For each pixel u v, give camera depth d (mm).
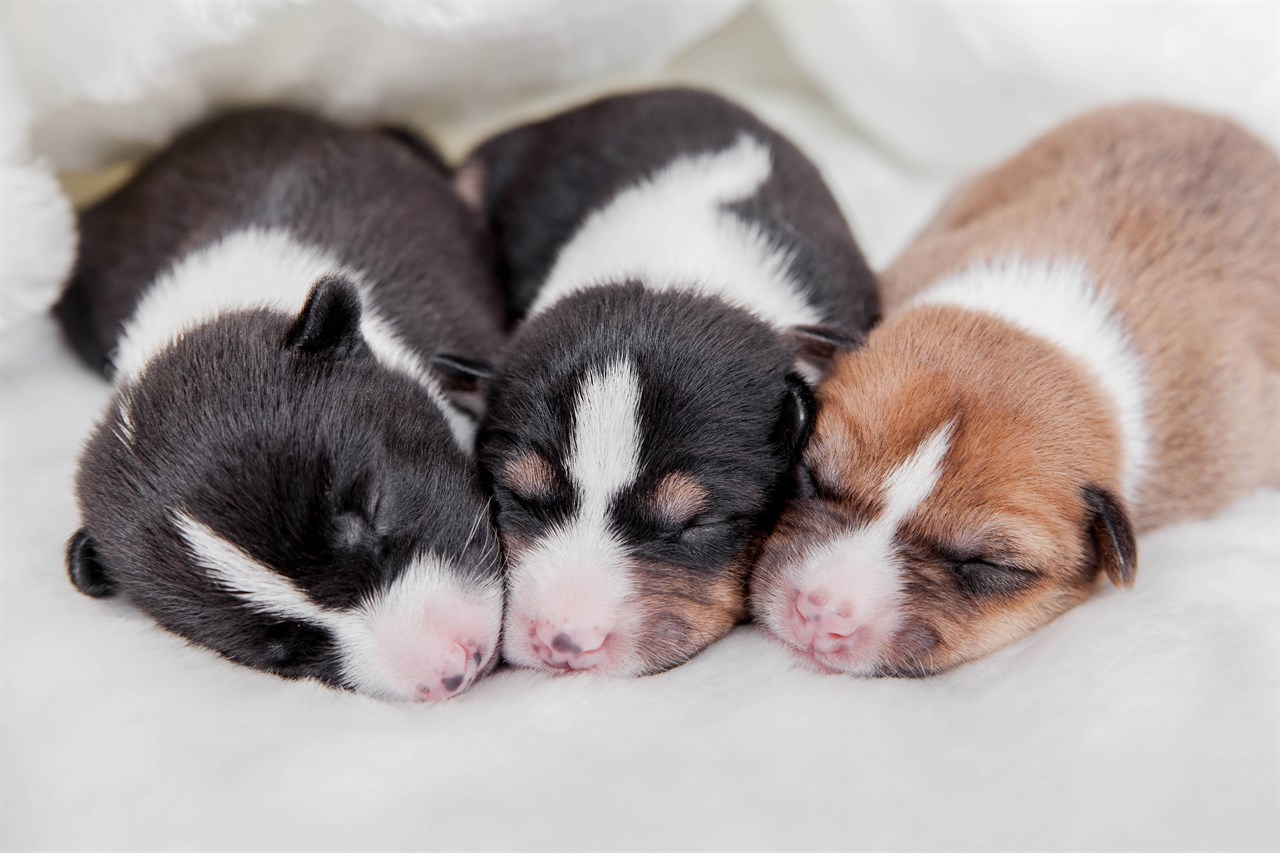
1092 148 361
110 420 289
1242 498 326
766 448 297
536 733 263
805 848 245
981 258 338
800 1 411
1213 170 348
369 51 354
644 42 383
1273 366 334
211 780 255
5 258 324
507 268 376
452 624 280
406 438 292
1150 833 244
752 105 451
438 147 405
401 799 252
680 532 292
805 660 287
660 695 274
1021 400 295
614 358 296
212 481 276
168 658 277
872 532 290
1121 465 304
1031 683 270
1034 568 290
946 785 252
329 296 291
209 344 293
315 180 348
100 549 281
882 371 301
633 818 249
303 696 272
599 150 374
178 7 322
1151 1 389
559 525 291
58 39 326
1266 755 250
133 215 356
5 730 264
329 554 277
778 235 342
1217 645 267
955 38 397
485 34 346
